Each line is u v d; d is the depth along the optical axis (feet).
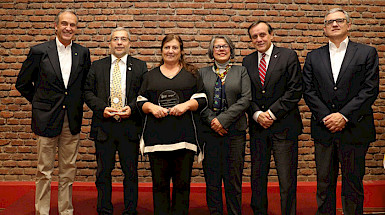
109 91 7.85
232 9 11.24
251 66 8.07
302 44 11.27
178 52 7.50
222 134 7.54
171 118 7.17
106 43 11.19
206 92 7.78
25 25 11.21
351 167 7.40
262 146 7.80
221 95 7.70
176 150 7.22
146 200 9.80
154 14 11.23
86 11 11.21
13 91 11.19
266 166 7.86
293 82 7.64
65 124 8.10
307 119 11.23
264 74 7.89
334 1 11.30
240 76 7.75
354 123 7.31
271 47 8.03
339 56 7.64
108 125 7.75
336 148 7.63
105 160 7.77
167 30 11.21
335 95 7.43
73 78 8.04
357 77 7.38
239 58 11.23
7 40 11.21
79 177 11.12
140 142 7.47
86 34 11.19
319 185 7.75
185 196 7.33
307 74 7.88
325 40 11.27
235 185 7.75
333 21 7.46
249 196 10.23
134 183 7.98
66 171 8.29
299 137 11.18
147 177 11.10
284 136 7.63
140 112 7.46
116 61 8.09
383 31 11.28
